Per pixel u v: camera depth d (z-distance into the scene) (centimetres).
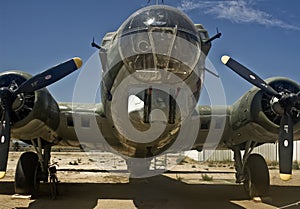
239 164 940
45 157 935
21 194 876
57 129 898
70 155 3978
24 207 784
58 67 765
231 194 995
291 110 761
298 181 1422
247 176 911
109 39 805
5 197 885
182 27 673
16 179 869
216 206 823
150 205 827
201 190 1075
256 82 787
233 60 802
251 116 813
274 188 1131
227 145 973
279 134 758
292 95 739
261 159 901
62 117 904
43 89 791
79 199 885
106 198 905
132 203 848
